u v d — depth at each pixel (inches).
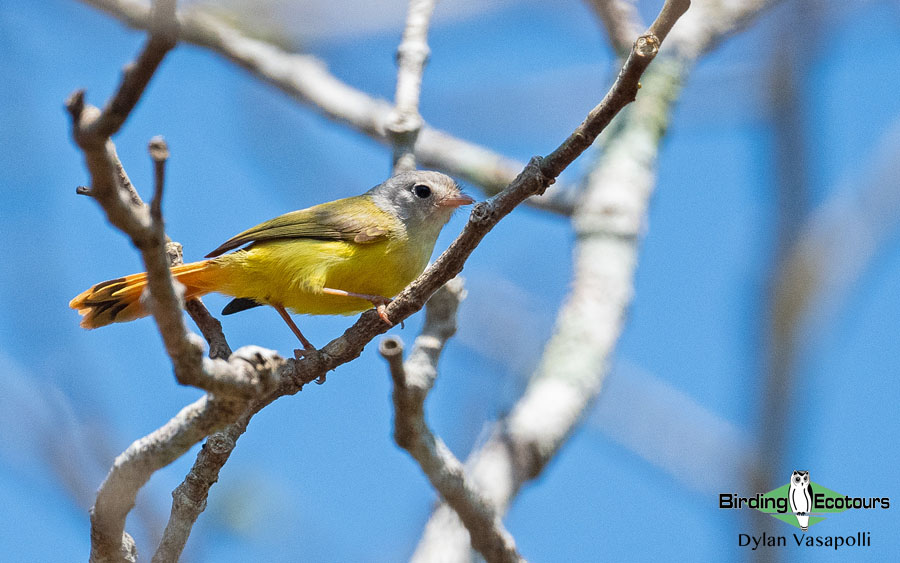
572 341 463.2
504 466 394.9
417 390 292.7
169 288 201.8
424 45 495.8
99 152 179.3
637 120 583.2
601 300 484.4
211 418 236.8
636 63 248.7
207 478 279.9
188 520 282.8
